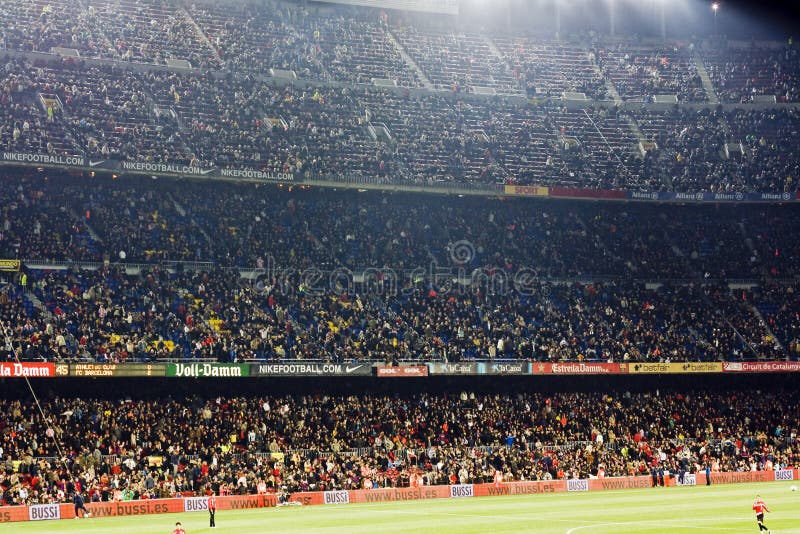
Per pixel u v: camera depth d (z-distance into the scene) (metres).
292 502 60.19
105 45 89.94
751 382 85.19
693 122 100.75
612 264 90.19
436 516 49.34
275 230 83.25
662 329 84.38
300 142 87.50
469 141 94.00
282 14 103.81
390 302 81.12
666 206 95.69
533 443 73.75
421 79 101.38
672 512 49.41
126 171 76.12
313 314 77.00
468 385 79.25
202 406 69.06
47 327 66.00
